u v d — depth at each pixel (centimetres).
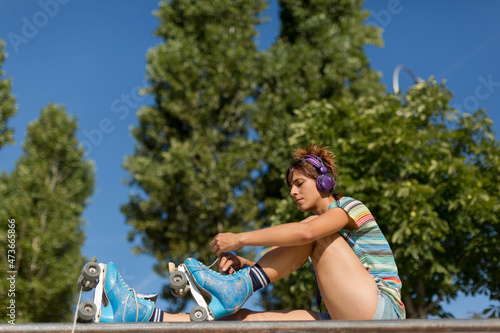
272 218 620
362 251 201
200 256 1256
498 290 578
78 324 156
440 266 539
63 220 1198
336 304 185
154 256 1316
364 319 172
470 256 589
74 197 1353
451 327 159
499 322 159
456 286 582
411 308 570
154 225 1281
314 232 184
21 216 1120
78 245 1201
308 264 564
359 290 182
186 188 1242
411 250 530
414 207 540
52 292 1053
